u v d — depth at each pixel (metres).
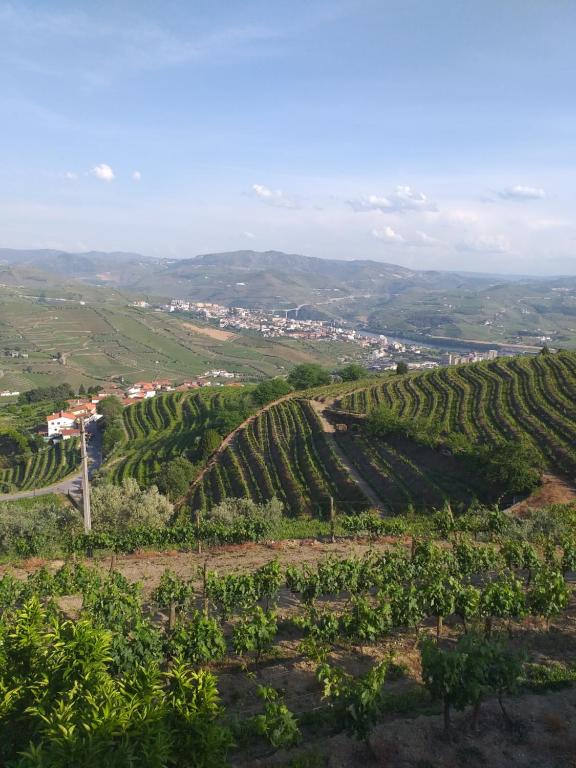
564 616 19.84
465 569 23.48
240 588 20.50
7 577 23.34
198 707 10.92
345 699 12.20
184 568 28.34
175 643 16.34
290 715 12.31
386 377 123.56
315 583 20.95
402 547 30.97
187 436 107.44
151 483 79.94
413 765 11.54
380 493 56.34
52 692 11.88
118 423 135.25
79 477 102.19
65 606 23.05
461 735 12.39
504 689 13.07
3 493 94.25
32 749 9.25
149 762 9.47
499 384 90.69
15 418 169.38
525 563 23.50
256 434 90.44
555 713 13.10
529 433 65.25
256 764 11.87
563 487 46.38
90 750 9.24
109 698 10.45
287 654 17.92
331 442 75.81
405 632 19.08
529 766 11.43
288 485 64.25
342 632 18.55
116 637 15.50
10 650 13.21
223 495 68.19
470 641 13.48
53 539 35.84
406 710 13.80
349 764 11.69
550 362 97.88
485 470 51.78
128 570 28.34
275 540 34.56
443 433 69.12
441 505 49.88
